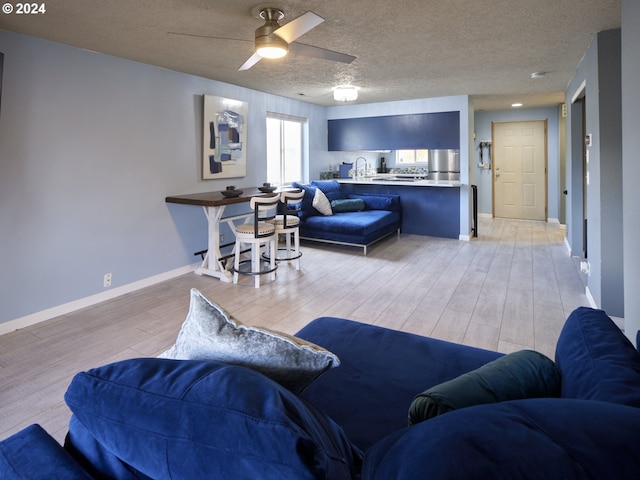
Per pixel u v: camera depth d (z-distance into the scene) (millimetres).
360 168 8195
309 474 585
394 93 5785
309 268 4723
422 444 592
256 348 946
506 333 2891
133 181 3885
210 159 4723
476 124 8164
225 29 2955
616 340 1049
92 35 3055
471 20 2865
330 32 3096
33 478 773
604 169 3086
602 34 3090
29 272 3115
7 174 2949
